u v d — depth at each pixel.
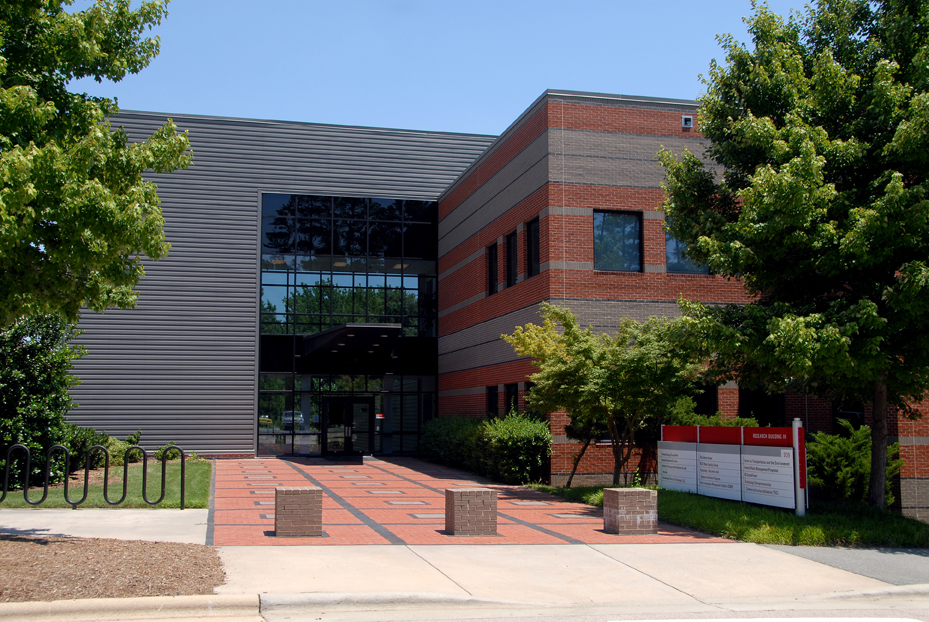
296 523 11.40
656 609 8.20
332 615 7.63
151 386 28.66
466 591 8.48
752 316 13.57
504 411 23.44
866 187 13.38
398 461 28.34
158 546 9.79
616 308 20.25
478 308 26.14
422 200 32.19
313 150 31.36
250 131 30.84
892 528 12.50
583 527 13.08
